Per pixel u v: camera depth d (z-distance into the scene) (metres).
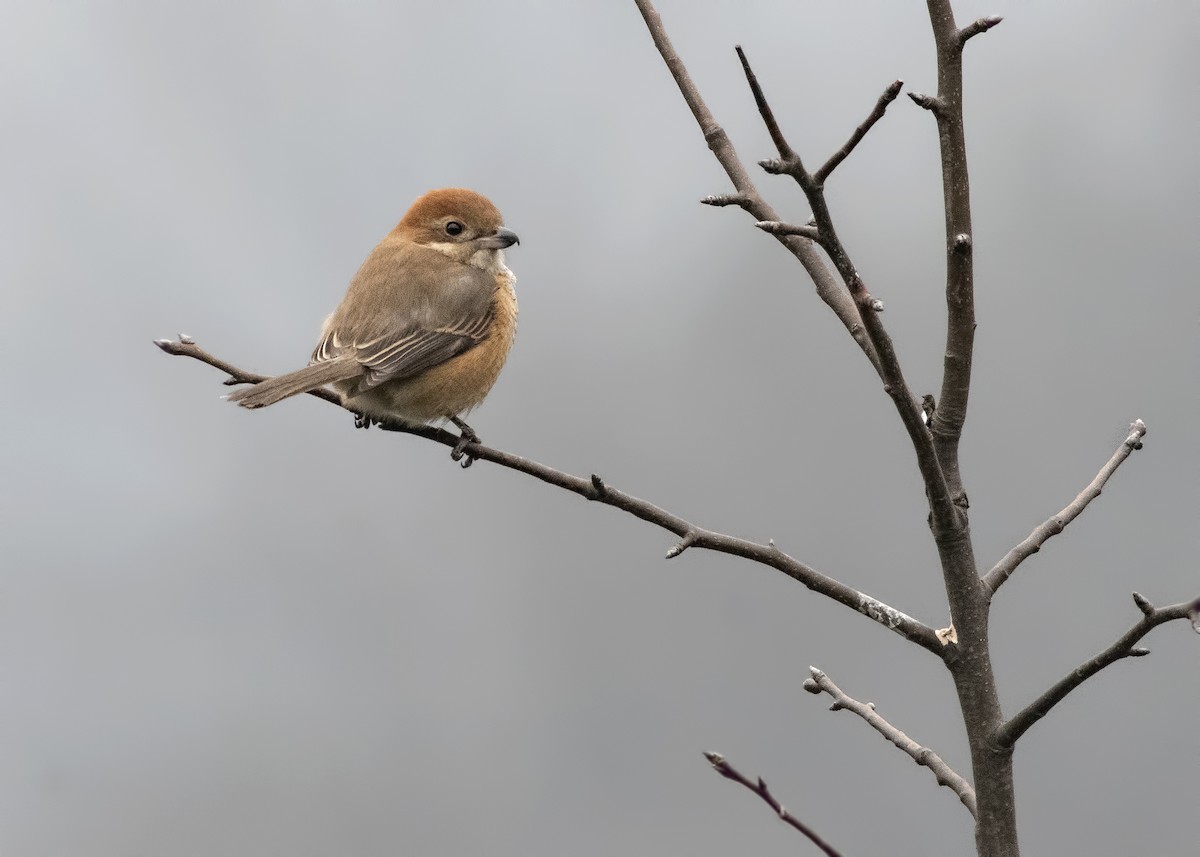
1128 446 6.55
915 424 5.54
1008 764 5.84
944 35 5.42
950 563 5.95
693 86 7.60
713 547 6.40
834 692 6.60
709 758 4.85
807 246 7.04
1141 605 5.07
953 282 5.69
